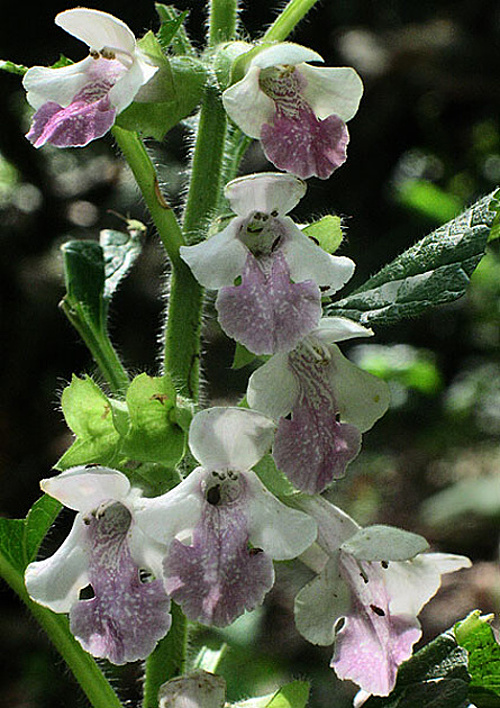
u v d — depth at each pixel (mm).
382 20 1306
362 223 1256
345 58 1262
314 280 370
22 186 1099
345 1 1271
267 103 369
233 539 371
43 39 1027
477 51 1250
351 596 390
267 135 368
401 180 1276
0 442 1009
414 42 1253
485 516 989
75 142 370
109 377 433
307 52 367
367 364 861
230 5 401
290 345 365
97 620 371
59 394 410
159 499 375
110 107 371
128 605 370
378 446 1112
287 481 384
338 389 383
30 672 818
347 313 387
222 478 380
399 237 1189
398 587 399
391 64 1255
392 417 1123
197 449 375
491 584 908
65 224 1099
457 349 1181
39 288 1071
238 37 410
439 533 1002
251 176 373
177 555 368
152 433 375
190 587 366
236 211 375
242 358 380
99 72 381
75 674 403
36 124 376
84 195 1105
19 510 987
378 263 1187
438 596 907
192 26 936
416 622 396
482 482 992
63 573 377
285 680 756
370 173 1281
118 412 375
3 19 1006
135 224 461
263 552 370
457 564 403
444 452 1094
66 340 1071
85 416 376
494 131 1354
